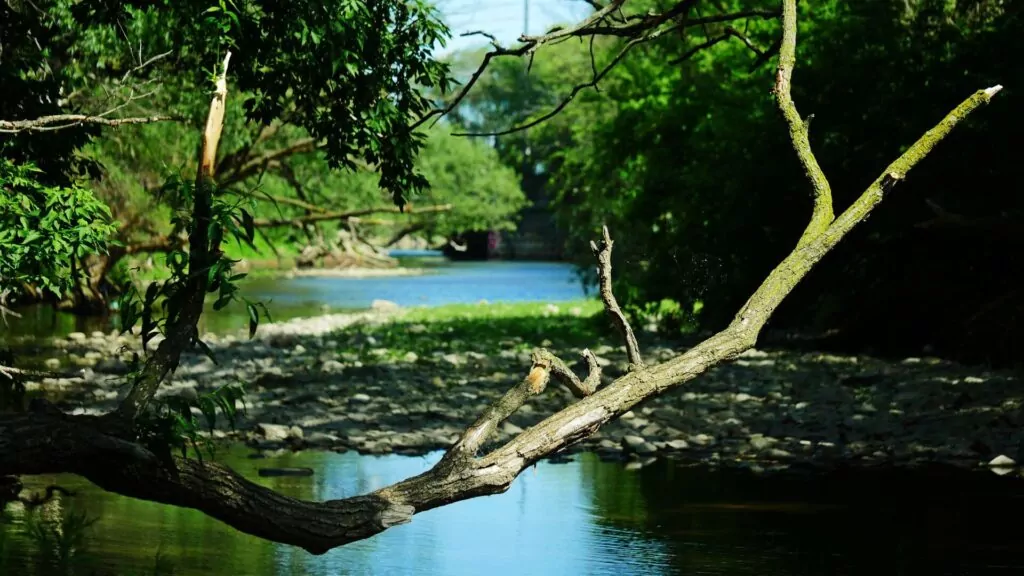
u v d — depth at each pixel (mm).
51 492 9359
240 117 20422
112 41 14680
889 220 18531
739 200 20547
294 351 20797
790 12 6391
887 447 11641
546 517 8922
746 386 15914
